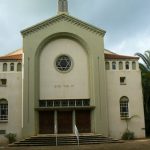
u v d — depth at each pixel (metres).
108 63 43.66
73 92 42.53
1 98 41.81
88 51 43.19
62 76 42.78
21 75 42.53
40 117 41.75
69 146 34.09
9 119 41.22
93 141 37.66
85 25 43.38
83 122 41.94
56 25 43.28
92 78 42.31
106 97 41.91
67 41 43.72
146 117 47.22
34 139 37.59
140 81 43.44
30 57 42.06
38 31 42.88
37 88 41.81
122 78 43.44
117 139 40.22
